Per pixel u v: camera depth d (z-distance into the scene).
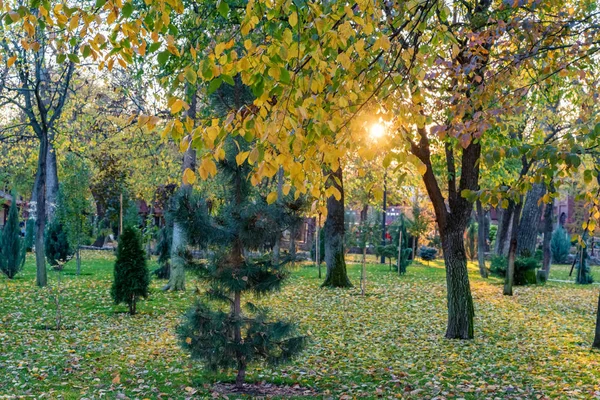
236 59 3.31
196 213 6.86
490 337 11.27
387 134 3.54
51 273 21.50
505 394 7.01
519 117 12.06
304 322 12.73
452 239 11.20
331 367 8.54
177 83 3.23
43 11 3.71
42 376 7.65
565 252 38.25
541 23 6.34
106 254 32.34
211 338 6.91
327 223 19.80
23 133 24.52
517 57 6.00
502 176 16.59
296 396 6.89
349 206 29.72
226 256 6.95
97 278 20.28
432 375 8.06
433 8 3.93
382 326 12.45
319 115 3.24
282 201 6.93
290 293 17.53
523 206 24.09
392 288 19.64
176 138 3.19
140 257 13.54
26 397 6.62
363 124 3.49
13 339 10.26
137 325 12.13
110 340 10.46
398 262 25.66
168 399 6.71
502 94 6.36
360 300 16.53
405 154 3.35
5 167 36.38
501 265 23.00
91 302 14.96
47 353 9.20
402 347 10.18
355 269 27.92
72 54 3.71
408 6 3.61
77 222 21.58
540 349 10.07
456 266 11.18
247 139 3.13
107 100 20.36
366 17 3.45
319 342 10.53
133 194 28.92
